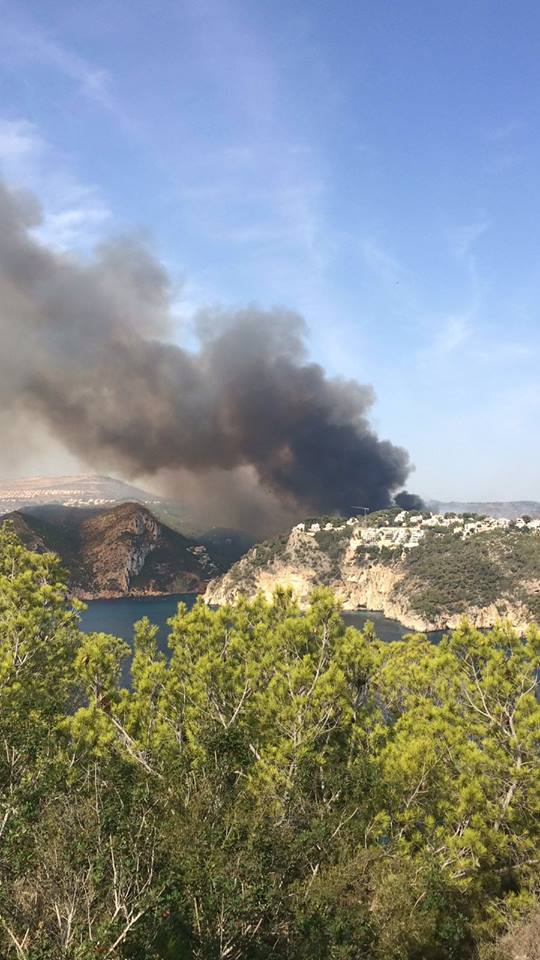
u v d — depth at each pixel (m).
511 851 19.97
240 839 16.44
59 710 23.78
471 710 22.50
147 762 20.61
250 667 24.00
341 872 16.88
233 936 14.41
